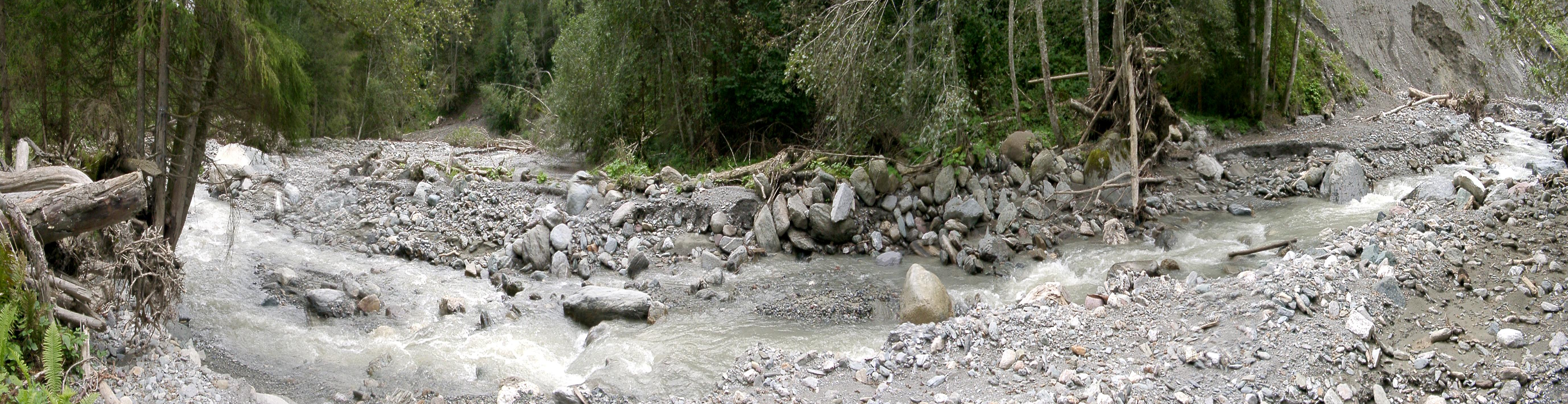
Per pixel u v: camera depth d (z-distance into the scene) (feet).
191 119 25.55
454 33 124.47
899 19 43.16
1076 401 19.60
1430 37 83.56
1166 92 57.36
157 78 24.50
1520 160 48.52
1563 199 29.91
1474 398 19.63
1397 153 48.42
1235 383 20.02
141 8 23.27
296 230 38.37
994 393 20.53
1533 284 24.35
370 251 35.81
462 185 41.37
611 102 55.42
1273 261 29.30
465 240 36.27
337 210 40.75
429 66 129.39
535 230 34.81
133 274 20.11
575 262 34.40
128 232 21.68
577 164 62.23
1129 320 24.26
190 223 37.68
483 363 24.04
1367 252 26.61
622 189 40.81
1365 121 59.67
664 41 52.49
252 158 47.03
